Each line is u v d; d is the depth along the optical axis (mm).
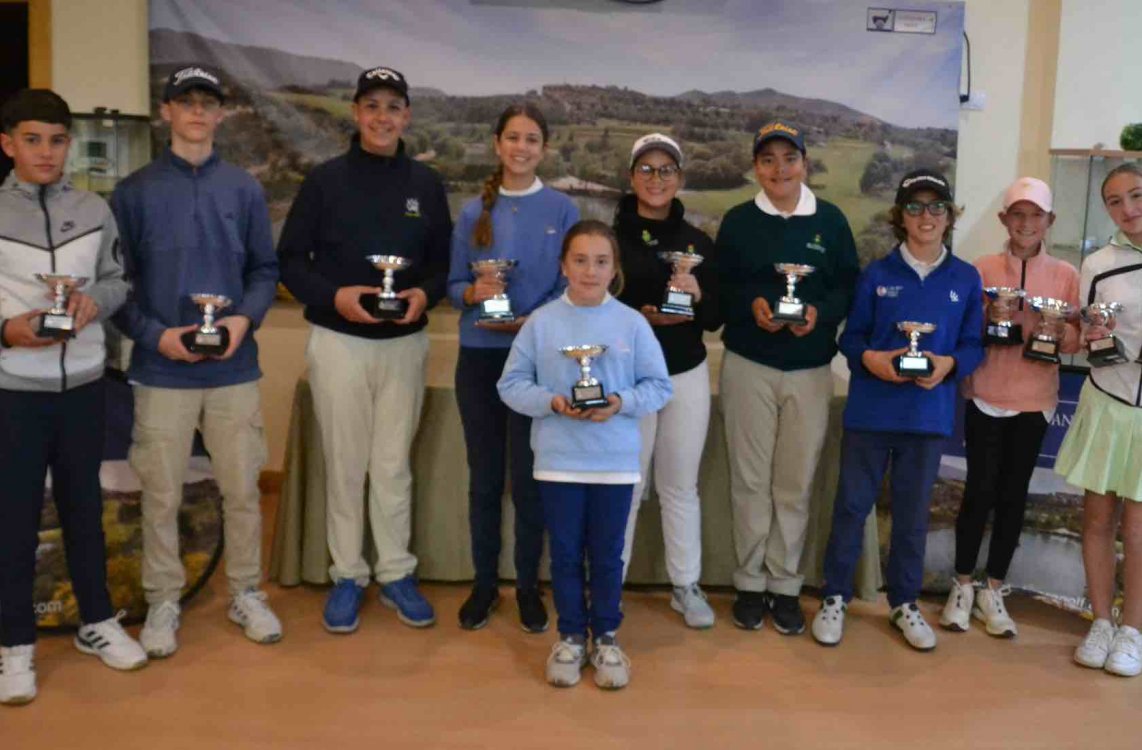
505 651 2834
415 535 3301
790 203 2934
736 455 3012
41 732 2334
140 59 4051
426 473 3279
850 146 4074
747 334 2943
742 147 4055
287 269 2840
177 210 2652
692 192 4082
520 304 2822
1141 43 4043
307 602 3160
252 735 2344
